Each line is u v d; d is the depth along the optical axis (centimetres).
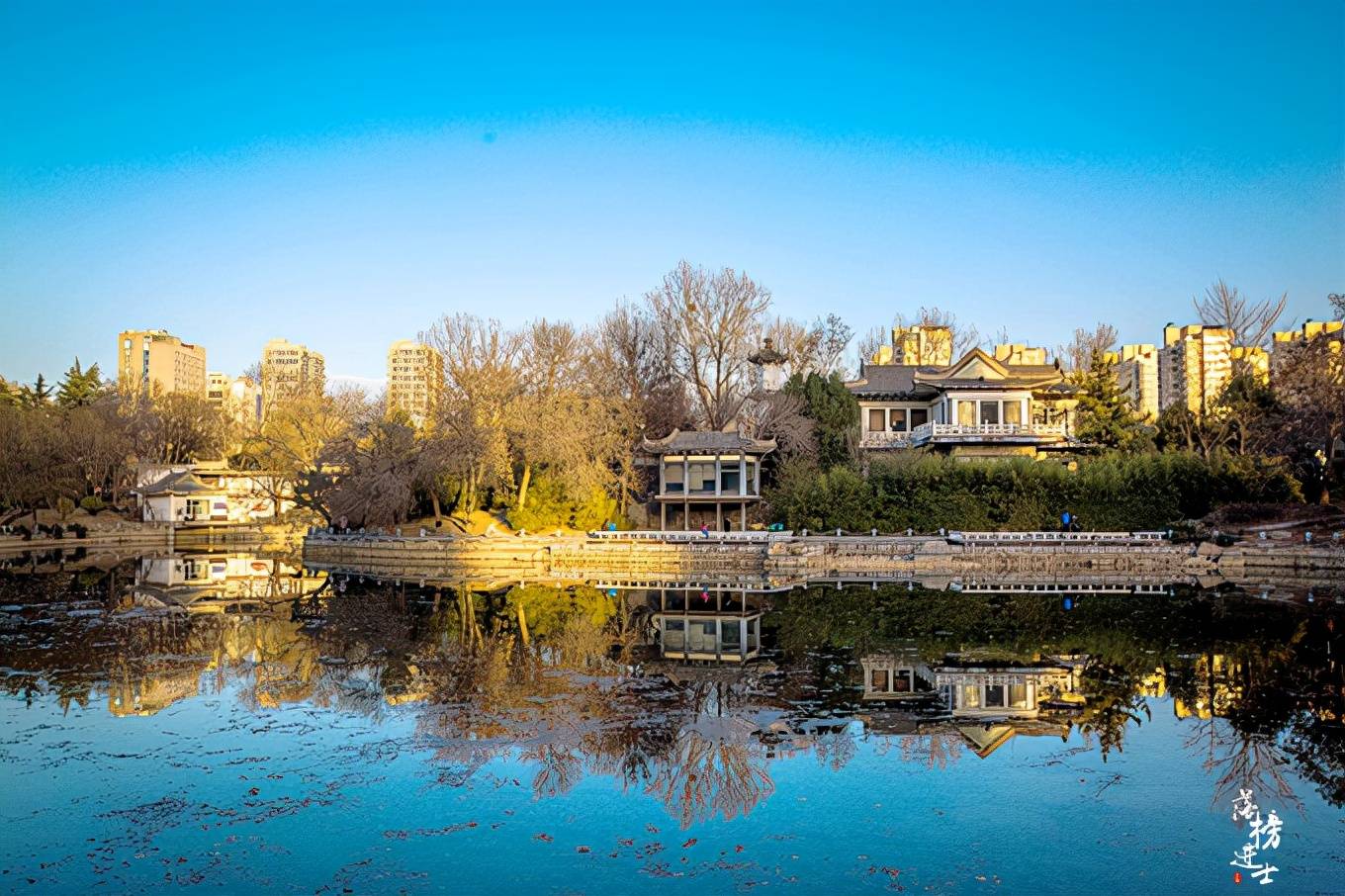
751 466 7462
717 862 1574
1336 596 4856
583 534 7081
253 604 4734
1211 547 6069
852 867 1556
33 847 1622
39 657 3244
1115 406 8144
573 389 8438
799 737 2291
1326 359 6744
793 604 4847
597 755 2141
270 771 2008
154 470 10812
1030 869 1550
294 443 9825
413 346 18675
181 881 1496
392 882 1498
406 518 8344
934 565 6297
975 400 7825
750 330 9131
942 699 2678
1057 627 3972
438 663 3177
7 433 8769
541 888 1480
